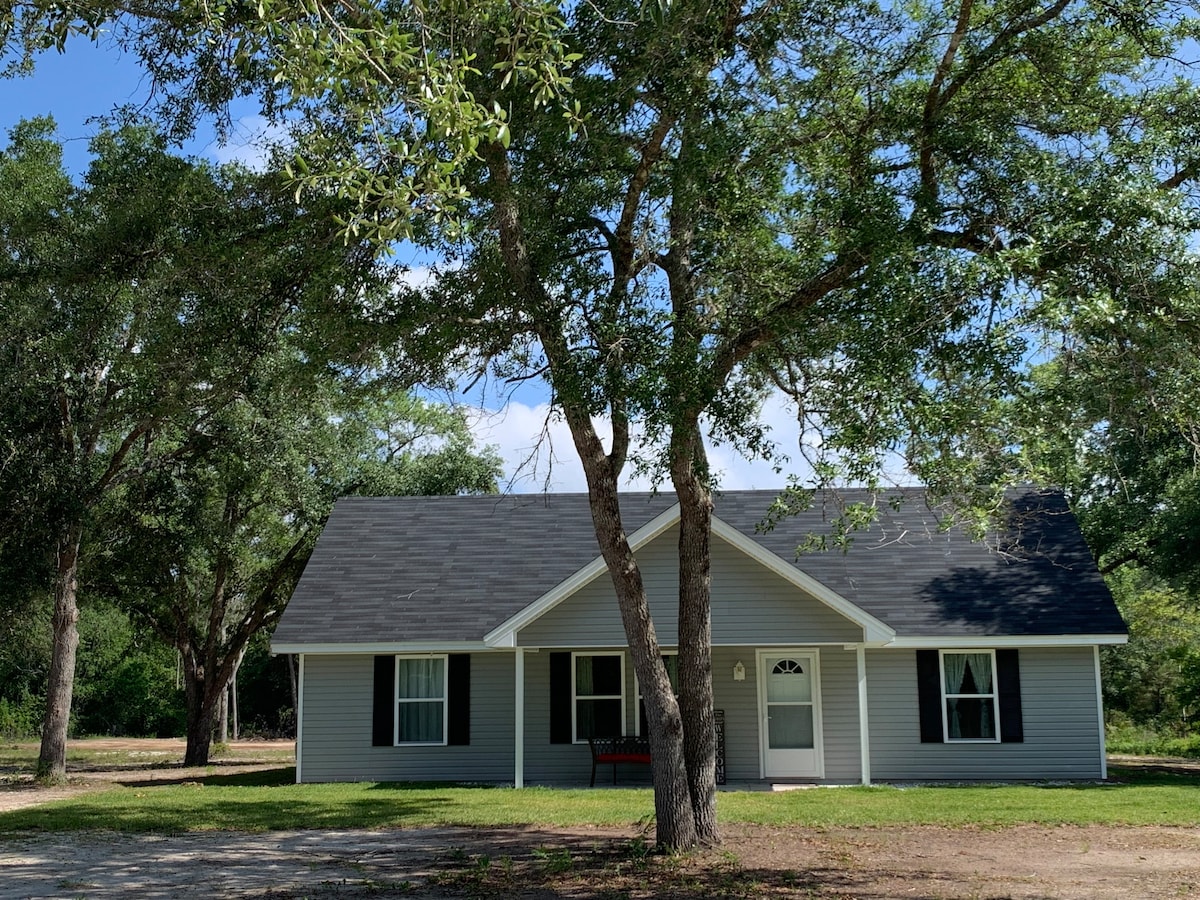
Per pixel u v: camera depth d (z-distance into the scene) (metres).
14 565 22.47
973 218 10.92
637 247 12.28
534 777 21.56
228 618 36.06
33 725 48.16
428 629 21.98
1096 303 8.91
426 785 20.89
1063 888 10.44
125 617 46.81
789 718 21.30
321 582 23.62
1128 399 9.80
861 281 10.59
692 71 11.03
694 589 12.95
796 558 23.31
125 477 23.69
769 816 15.59
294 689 49.72
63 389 21.75
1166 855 12.37
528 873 11.54
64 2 8.88
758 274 11.98
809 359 12.09
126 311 19.55
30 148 20.86
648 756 20.17
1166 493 27.86
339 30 7.77
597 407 11.17
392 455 33.62
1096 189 9.99
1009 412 9.66
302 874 11.70
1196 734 34.28
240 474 24.48
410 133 9.33
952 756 21.14
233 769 27.27
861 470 9.98
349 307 12.22
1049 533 23.47
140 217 14.35
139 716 50.97
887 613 21.59
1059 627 20.98
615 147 11.76
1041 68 11.38
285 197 12.74
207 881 11.30
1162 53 10.90
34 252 18.77
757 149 11.58
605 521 12.51
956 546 23.42
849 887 10.58
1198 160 10.52
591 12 11.02
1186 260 9.55
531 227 11.75
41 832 15.02
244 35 8.15
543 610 20.33
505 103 11.21
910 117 11.51
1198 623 36.31
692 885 10.73
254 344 13.60
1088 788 19.22
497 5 8.31
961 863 11.93
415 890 10.73
